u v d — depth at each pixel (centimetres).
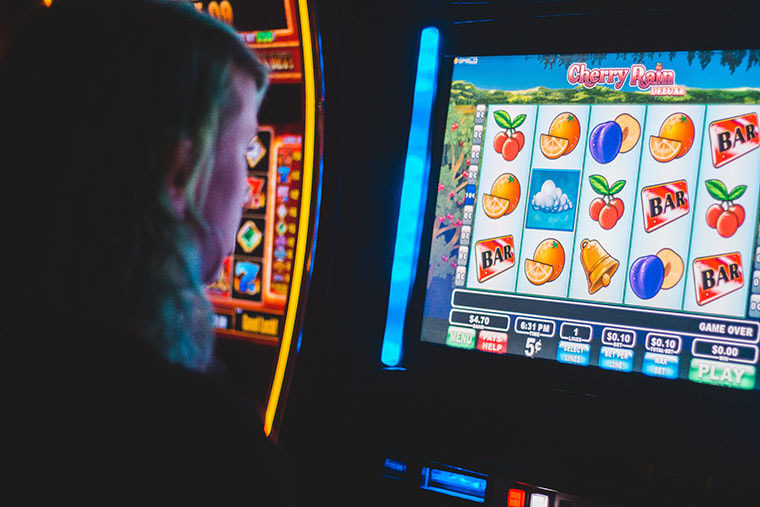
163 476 57
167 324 67
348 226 183
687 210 138
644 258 139
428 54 156
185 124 67
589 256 143
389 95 181
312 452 170
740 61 134
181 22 70
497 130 153
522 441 133
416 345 149
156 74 66
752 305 129
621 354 136
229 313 181
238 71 77
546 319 143
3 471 56
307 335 165
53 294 63
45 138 64
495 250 149
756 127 134
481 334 146
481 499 132
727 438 121
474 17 151
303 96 166
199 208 73
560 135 149
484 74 154
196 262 70
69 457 56
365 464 144
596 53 146
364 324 178
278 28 170
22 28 70
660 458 122
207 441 60
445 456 137
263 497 62
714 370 128
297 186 175
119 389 59
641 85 143
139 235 64
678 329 133
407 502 138
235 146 83
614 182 144
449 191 154
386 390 144
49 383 58
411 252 152
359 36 184
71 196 63
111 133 63
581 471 128
